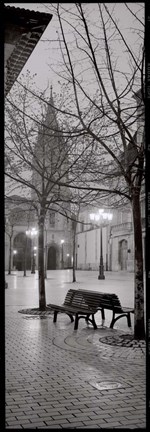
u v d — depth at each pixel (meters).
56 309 11.42
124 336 9.40
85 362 7.12
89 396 5.37
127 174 9.09
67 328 10.68
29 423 4.43
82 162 12.83
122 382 5.96
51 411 4.82
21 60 10.01
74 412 4.79
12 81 11.16
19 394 5.44
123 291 21.03
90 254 64.12
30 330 10.36
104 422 4.46
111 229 53.50
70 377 6.21
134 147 8.55
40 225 14.42
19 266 74.56
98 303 10.34
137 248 9.11
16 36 8.82
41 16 8.16
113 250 52.84
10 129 14.27
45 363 7.06
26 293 21.30
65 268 72.31
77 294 11.69
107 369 6.66
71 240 74.12
